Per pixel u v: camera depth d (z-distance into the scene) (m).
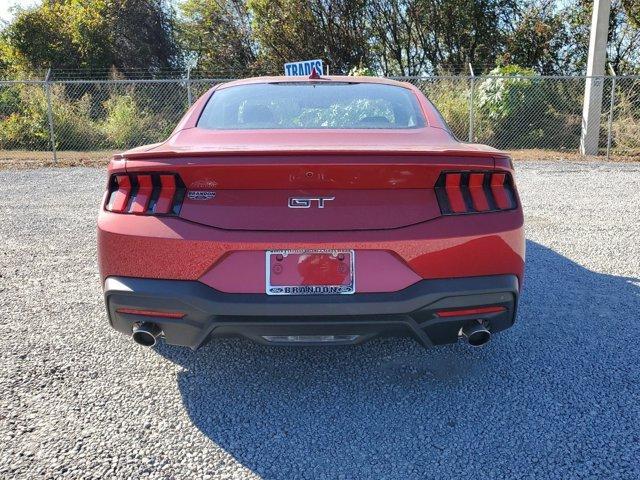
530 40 20.38
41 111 13.97
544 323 3.49
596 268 4.56
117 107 14.37
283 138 2.66
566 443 2.28
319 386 2.75
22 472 2.09
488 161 2.37
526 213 6.58
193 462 2.18
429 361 3.01
